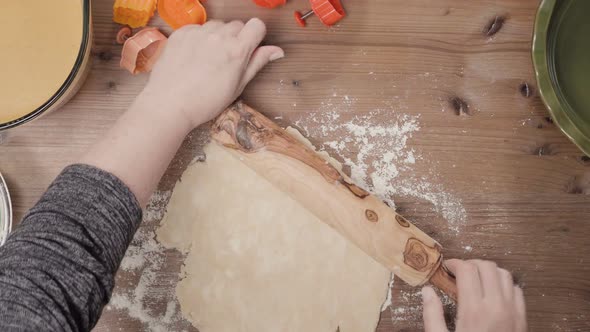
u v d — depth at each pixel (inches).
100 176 24.2
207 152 33.3
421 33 33.5
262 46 32.9
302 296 33.0
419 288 33.2
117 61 33.3
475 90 33.5
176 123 28.9
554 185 33.6
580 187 33.4
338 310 33.0
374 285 32.9
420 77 33.6
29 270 20.4
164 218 33.2
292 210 33.2
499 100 33.5
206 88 29.7
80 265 21.1
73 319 20.7
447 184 33.6
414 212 33.4
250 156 31.4
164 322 33.3
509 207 33.5
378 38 33.5
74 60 31.2
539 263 33.7
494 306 30.5
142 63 33.2
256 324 32.9
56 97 29.0
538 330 33.4
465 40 33.4
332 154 33.6
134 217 24.3
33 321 19.6
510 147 33.6
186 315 33.1
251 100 33.5
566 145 33.4
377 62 33.5
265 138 31.1
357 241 30.7
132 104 29.6
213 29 31.1
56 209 22.2
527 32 33.2
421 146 33.5
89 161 25.9
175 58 30.3
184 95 29.2
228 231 33.2
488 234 33.6
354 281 33.0
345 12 33.4
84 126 33.4
